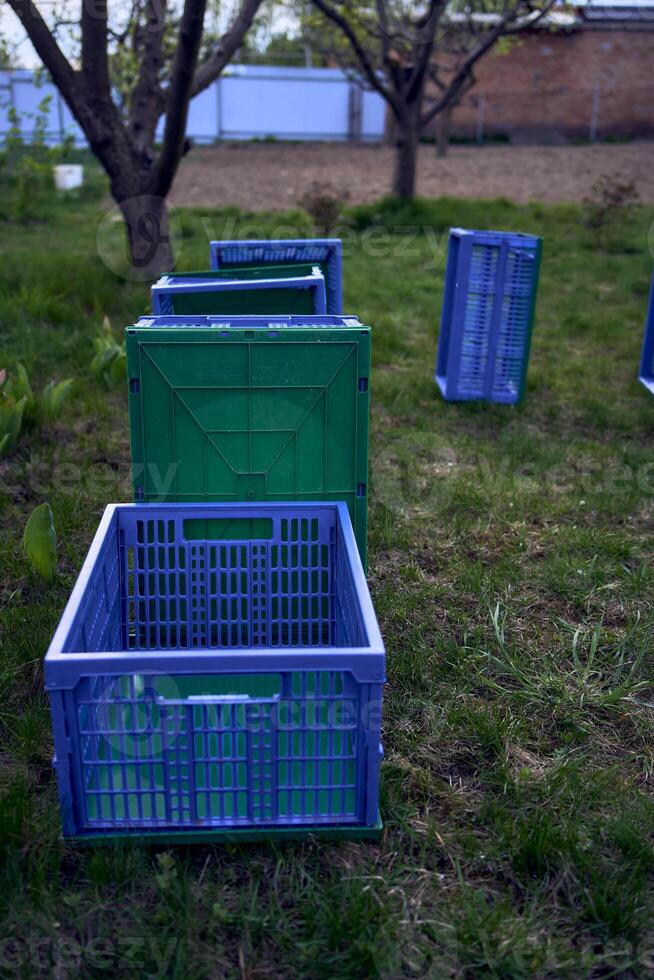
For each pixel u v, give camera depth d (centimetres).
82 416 561
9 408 489
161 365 284
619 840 238
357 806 234
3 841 232
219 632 305
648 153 2284
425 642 332
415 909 219
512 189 1781
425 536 419
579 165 2072
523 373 617
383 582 374
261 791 231
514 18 1277
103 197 1664
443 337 650
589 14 2642
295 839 235
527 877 229
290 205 1591
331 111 2792
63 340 695
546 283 1029
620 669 318
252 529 300
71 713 217
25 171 1355
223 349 284
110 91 827
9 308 756
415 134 1464
